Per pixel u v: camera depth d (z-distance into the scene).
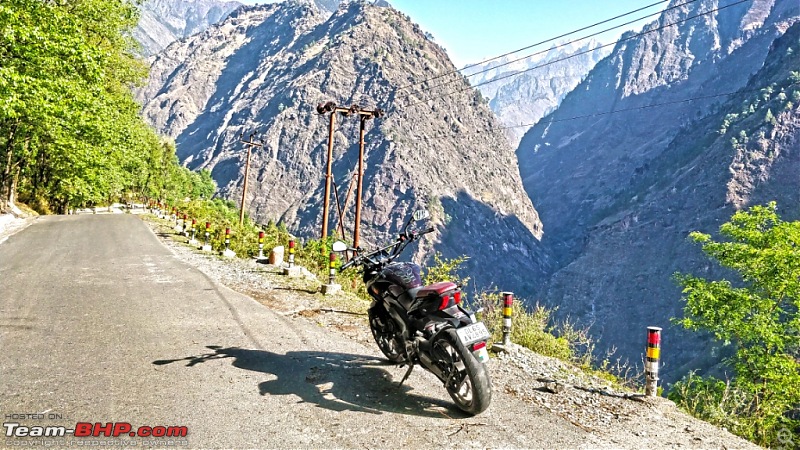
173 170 85.56
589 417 4.25
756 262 13.92
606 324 152.38
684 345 115.75
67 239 17.69
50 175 38.78
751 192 164.38
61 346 5.27
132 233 21.12
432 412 4.05
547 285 189.62
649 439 3.87
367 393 4.40
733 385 12.61
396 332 4.86
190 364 4.89
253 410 3.87
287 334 6.25
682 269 154.00
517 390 4.82
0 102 16.33
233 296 8.49
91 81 22.84
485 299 8.82
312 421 3.72
